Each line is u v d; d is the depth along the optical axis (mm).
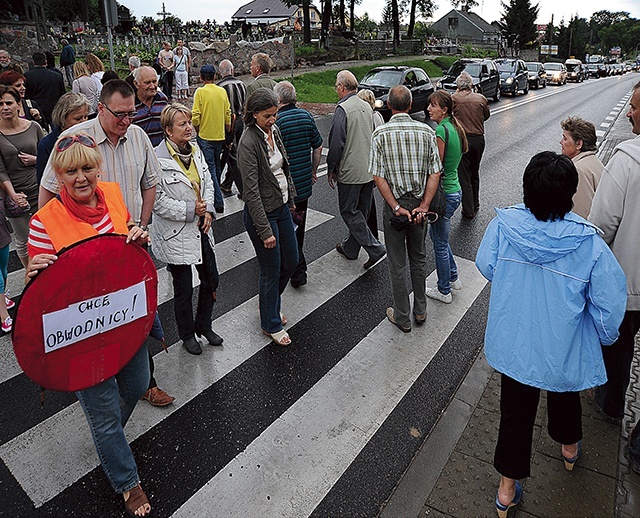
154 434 3369
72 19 43875
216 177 7199
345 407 3678
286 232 4172
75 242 2434
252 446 3305
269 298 4242
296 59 29391
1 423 3438
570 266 2383
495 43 71812
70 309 2361
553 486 2967
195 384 3854
